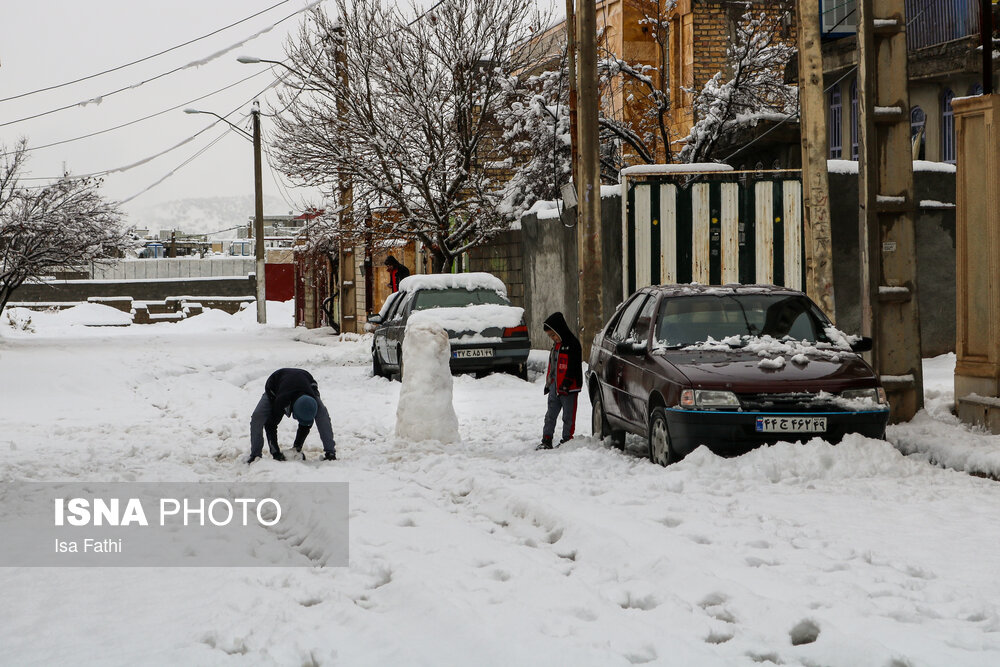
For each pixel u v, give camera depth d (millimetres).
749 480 10383
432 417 13766
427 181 29781
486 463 11781
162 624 6160
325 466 12164
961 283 12781
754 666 5309
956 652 5473
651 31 35562
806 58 13930
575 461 11820
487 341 21906
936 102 22844
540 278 26875
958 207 12797
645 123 34219
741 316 12430
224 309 72125
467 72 29891
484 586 6773
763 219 21547
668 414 11172
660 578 6902
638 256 21672
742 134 25047
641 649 5531
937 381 17156
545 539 8352
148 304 70562
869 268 13125
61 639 5883
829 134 25969
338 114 29516
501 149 31609
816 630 5922
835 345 12125
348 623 6109
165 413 19391
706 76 33938
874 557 7461
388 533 8453
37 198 40781
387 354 23172
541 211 26578
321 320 49406
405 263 38188
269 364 28656
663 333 12336
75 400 21094
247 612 6414
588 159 19641
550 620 5980
